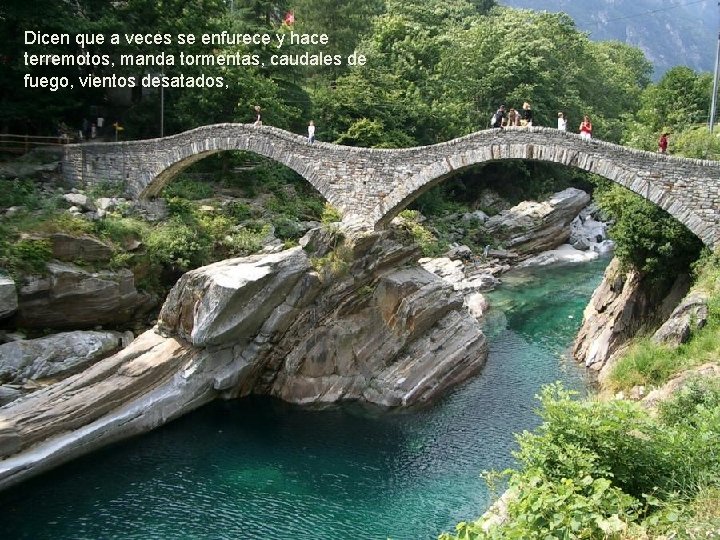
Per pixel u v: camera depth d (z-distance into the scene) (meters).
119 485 20.67
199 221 33.88
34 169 34.97
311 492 20.55
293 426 25.05
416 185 28.80
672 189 24.45
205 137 32.62
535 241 55.84
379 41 61.12
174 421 24.86
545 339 34.94
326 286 27.72
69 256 27.38
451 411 26.28
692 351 20.84
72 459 21.72
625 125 67.81
